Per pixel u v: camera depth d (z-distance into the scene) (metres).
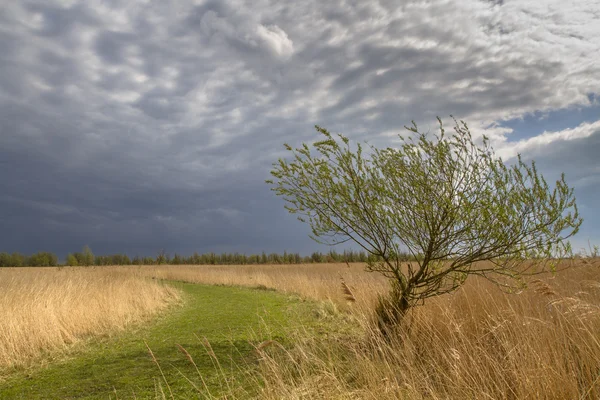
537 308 5.15
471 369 3.82
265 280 19.67
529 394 3.33
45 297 9.20
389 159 5.52
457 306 5.83
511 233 4.96
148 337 7.93
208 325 8.98
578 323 4.25
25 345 6.80
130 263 49.75
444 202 5.14
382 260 6.04
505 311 4.77
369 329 5.25
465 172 5.22
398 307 5.70
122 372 5.51
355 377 4.44
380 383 3.86
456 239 5.27
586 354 3.82
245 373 5.01
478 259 5.28
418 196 5.30
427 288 5.70
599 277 6.57
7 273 20.33
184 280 24.52
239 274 24.59
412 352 4.62
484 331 5.01
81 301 9.53
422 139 5.36
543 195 4.85
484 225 4.98
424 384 3.90
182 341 7.34
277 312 10.52
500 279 6.24
